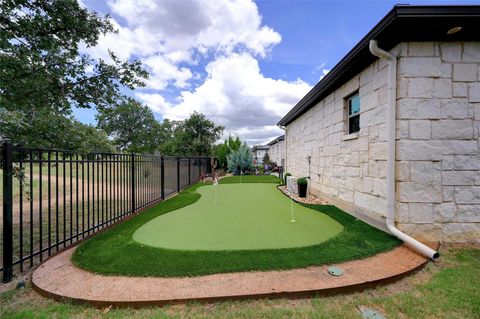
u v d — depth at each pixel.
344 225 4.43
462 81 3.69
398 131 3.75
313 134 8.00
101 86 6.66
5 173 2.64
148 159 6.89
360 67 4.85
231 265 2.78
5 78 4.79
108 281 2.50
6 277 2.61
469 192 3.69
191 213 5.47
